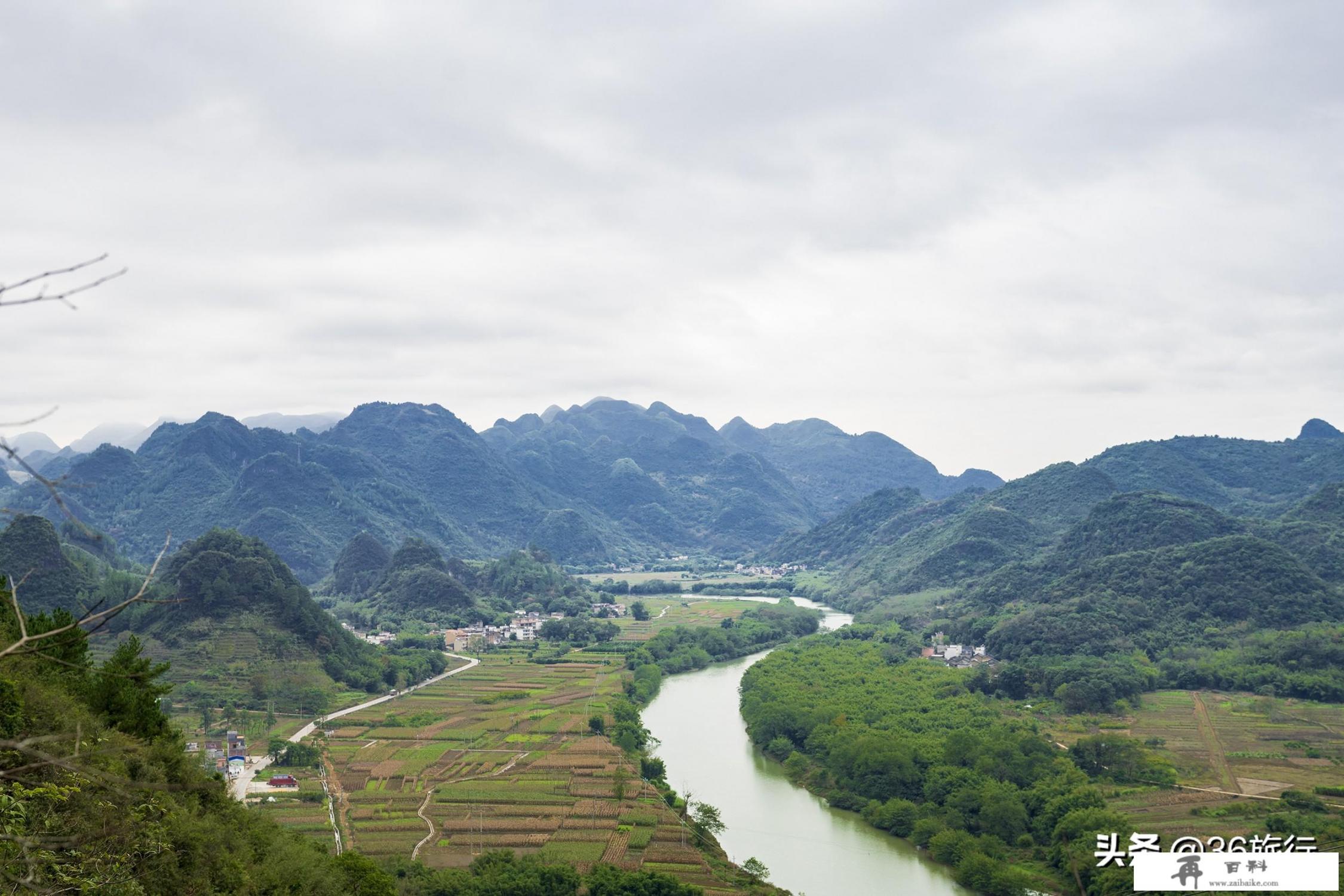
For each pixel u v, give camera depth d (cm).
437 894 15812
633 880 16362
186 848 9662
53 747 7612
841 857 19075
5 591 3281
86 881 7550
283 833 12975
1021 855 18588
